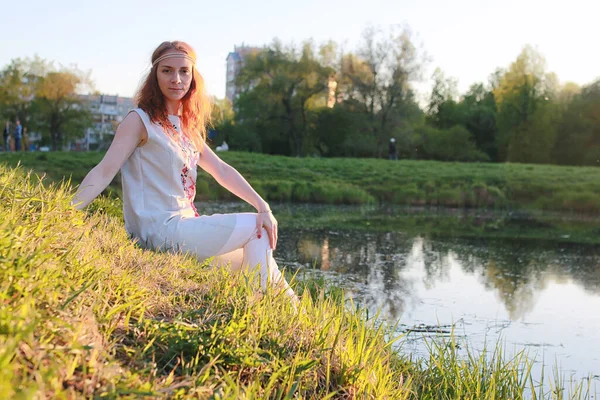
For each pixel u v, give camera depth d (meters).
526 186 22.64
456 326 4.58
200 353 1.75
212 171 3.12
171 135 2.91
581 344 4.26
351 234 10.52
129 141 2.81
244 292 2.30
